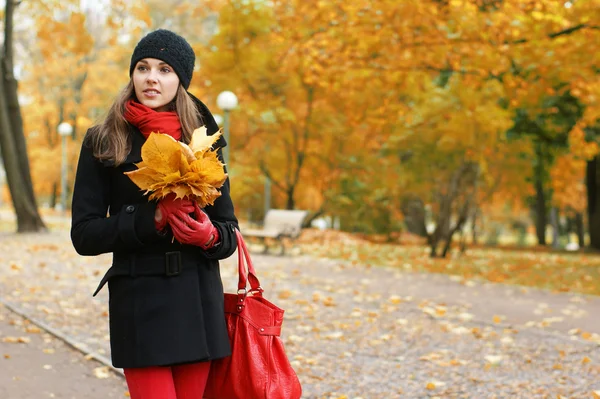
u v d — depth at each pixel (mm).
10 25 25969
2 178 66938
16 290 12078
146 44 3338
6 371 7012
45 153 56469
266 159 34000
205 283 3311
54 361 7492
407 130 25609
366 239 36531
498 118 19984
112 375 7016
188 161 3053
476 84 18500
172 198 3096
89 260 16938
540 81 17953
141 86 3332
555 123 26016
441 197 22656
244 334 3377
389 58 17891
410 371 7535
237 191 32906
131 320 3168
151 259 3201
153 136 2979
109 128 3287
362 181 35375
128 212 3131
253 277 3449
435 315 10680
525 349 8547
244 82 32344
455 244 34562
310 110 32750
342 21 17422
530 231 75188
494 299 12750
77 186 3277
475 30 15789
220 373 3391
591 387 6863
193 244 3189
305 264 18203
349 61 18641
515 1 15117
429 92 22547
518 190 36438
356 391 6762
